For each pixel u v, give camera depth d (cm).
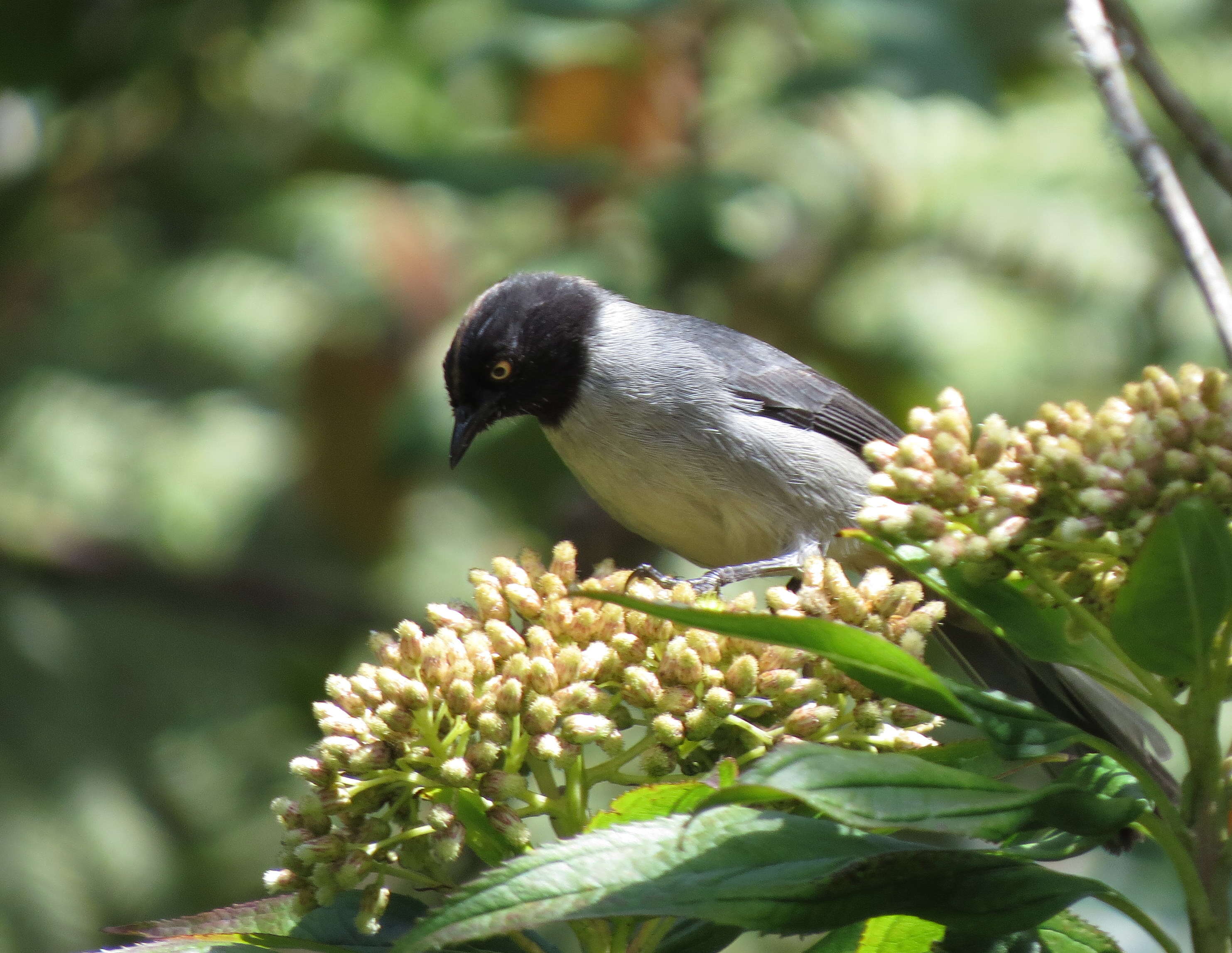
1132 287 1164
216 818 1183
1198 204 1195
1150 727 671
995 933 379
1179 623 377
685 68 1072
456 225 1120
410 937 362
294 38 1279
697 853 381
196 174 1240
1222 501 385
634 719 471
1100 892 388
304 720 1198
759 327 1077
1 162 1266
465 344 818
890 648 385
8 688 1169
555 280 831
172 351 1334
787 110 1045
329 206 1155
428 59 1216
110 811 1137
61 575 1270
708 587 715
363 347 1105
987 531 406
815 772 353
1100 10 502
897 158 1170
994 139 1193
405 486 1145
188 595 1287
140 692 1227
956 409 421
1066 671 686
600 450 802
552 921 363
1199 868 390
